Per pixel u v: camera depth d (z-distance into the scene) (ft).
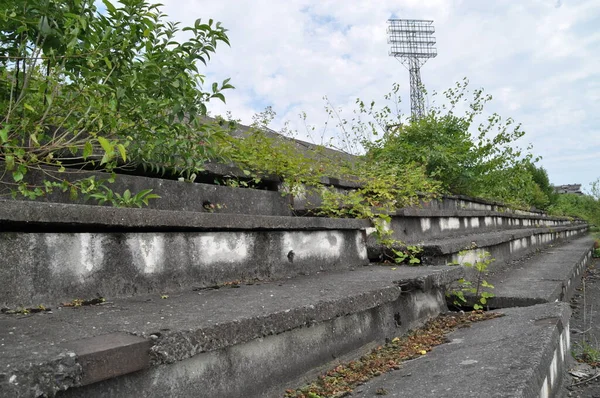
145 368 6.56
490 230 37.63
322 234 15.60
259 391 8.54
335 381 9.73
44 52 10.12
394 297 12.12
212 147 13.71
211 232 11.62
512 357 9.68
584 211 72.49
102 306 8.74
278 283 12.32
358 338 11.44
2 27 9.88
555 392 11.18
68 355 5.62
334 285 12.10
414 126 35.35
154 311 8.38
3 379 5.02
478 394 7.80
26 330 6.93
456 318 15.14
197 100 12.10
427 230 25.36
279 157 18.53
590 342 17.11
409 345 12.41
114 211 9.39
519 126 36.99
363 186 24.76
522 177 47.85
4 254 8.08
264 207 16.79
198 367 7.51
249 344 8.49
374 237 19.52
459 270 16.60
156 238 10.38
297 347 9.55
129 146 11.79
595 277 35.78
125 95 10.98
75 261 9.00
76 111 10.83
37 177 10.82
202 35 11.98
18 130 9.97
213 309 8.63
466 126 36.58
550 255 34.68
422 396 8.16
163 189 13.16
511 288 18.52
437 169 33.45
